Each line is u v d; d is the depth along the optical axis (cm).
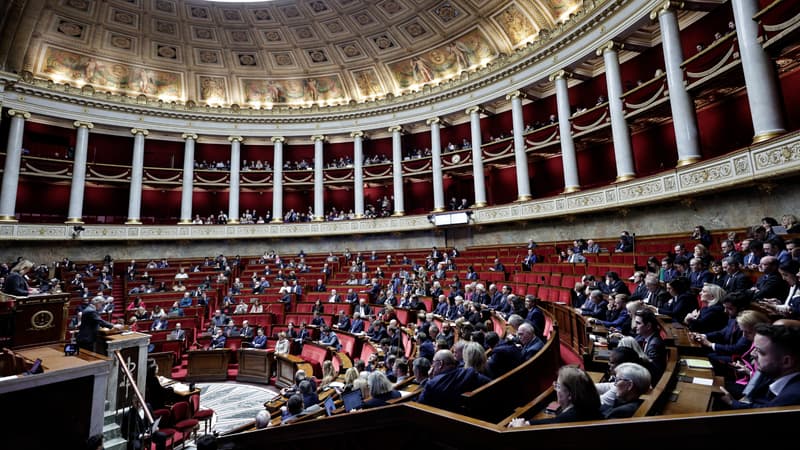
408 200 2503
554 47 1661
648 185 1256
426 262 1797
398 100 2294
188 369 1163
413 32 2194
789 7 875
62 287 1580
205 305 1545
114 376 655
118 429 623
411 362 694
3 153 1952
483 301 1065
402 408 227
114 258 2147
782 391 203
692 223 1187
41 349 628
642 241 1241
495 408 322
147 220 2384
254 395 1038
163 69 2362
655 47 1514
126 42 2227
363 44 2330
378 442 244
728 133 1299
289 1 2145
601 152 1764
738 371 374
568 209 1562
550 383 450
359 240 2316
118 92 2292
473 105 2050
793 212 924
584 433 160
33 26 1981
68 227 2023
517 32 1903
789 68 1133
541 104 1977
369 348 964
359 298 1448
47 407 499
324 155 2612
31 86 2006
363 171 2411
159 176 2370
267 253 2269
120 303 1667
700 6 1246
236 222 2366
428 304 1253
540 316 666
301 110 2470
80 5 2025
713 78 1097
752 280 633
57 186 2242
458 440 195
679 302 554
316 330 1235
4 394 471
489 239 1955
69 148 2181
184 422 716
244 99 2548
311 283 1772
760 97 935
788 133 859
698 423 146
